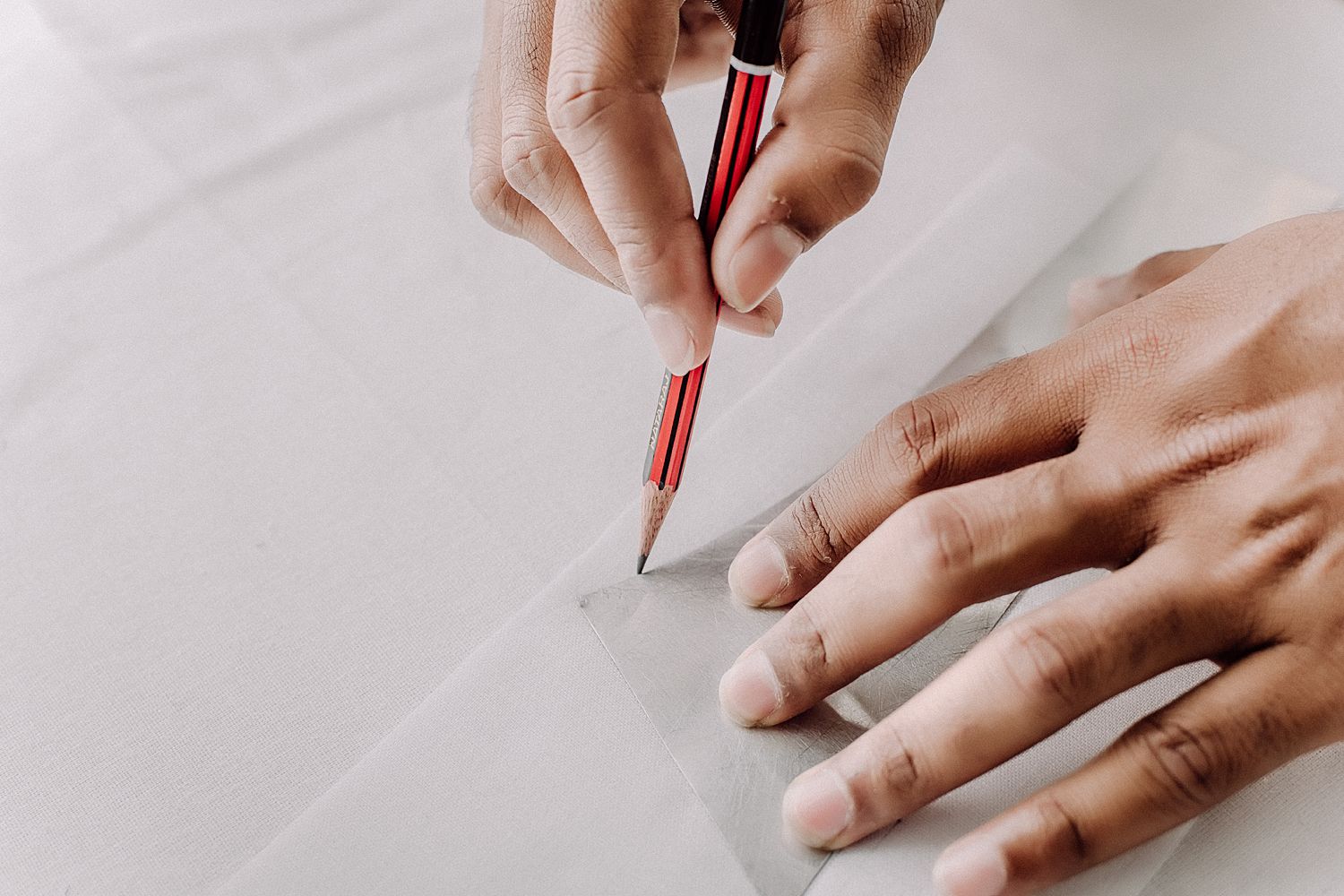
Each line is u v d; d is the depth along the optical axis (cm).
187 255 73
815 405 68
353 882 50
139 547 61
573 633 58
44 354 68
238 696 56
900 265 74
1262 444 50
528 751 54
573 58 48
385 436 66
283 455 65
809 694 53
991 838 47
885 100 52
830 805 49
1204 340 54
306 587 60
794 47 54
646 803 52
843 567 53
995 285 73
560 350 70
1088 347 56
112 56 82
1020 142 81
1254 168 76
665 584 60
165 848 51
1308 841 49
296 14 85
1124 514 51
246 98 81
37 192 75
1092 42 87
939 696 49
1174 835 49
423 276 73
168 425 66
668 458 57
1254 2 88
